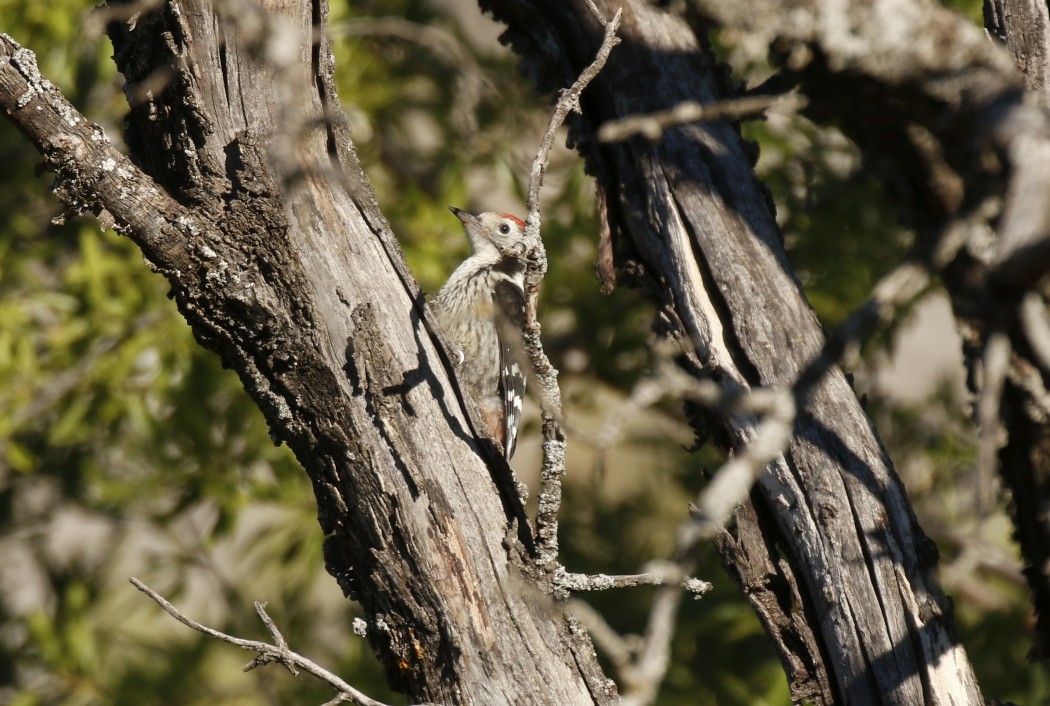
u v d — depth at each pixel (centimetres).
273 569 1334
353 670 1157
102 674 1270
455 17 1420
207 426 1137
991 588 1220
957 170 482
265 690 1239
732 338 612
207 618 1277
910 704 565
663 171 633
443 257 1223
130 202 533
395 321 561
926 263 417
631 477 1489
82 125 531
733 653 1164
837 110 516
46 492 1415
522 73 709
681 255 625
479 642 555
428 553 555
